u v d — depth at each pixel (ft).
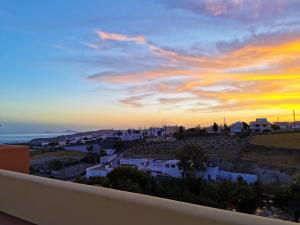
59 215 12.88
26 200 14.47
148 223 9.80
